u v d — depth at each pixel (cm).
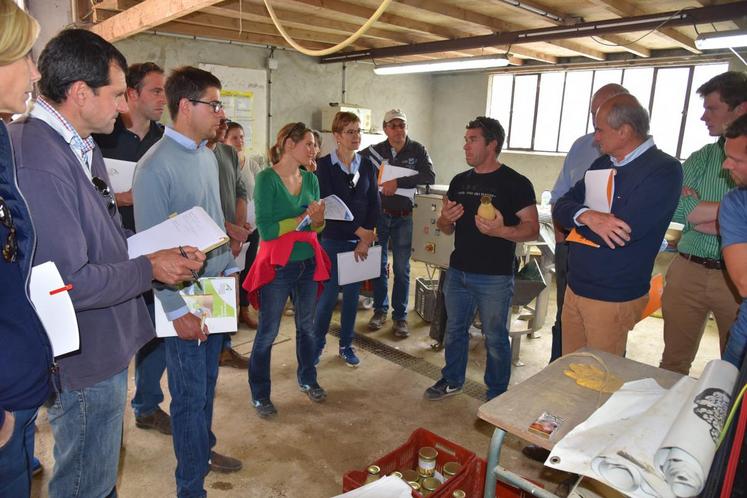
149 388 238
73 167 119
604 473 95
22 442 114
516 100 737
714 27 427
